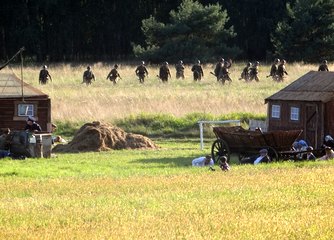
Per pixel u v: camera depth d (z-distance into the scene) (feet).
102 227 122.93
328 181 171.63
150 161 246.88
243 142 239.91
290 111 276.00
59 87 470.39
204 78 542.16
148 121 341.82
